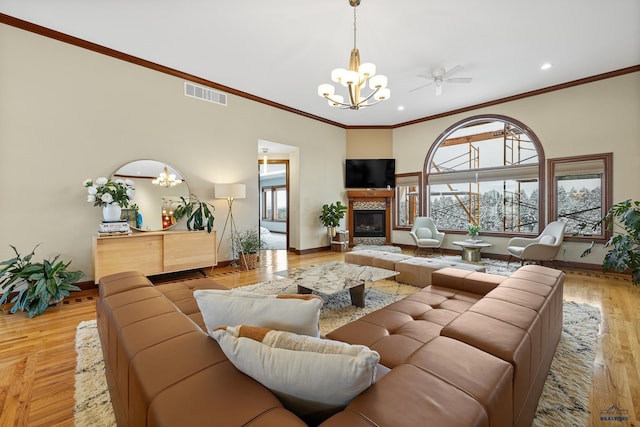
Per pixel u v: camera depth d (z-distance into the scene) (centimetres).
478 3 282
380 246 680
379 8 288
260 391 79
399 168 693
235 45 356
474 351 103
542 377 153
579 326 246
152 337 108
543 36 339
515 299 161
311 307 100
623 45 359
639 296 328
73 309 296
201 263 421
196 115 451
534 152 522
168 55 381
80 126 348
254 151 529
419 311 198
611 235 435
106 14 297
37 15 299
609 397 158
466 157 609
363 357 73
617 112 430
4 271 282
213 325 110
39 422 143
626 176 425
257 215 533
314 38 340
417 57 385
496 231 571
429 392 79
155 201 409
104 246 336
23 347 218
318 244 663
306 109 598
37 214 322
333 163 684
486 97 530
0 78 301
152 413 71
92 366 191
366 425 66
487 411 75
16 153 310
